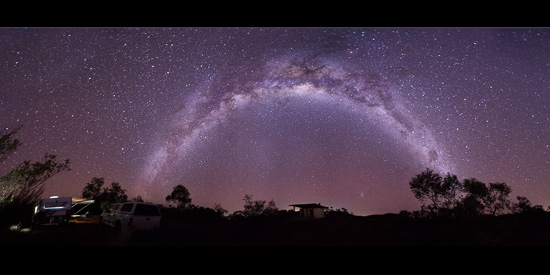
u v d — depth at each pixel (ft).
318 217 99.19
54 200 47.70
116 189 100.89
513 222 49.96
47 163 41.81
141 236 34.45
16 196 38.29
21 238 29.19
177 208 104.94
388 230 54.08
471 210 47.93
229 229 56.90
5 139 37.11
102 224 46.93
